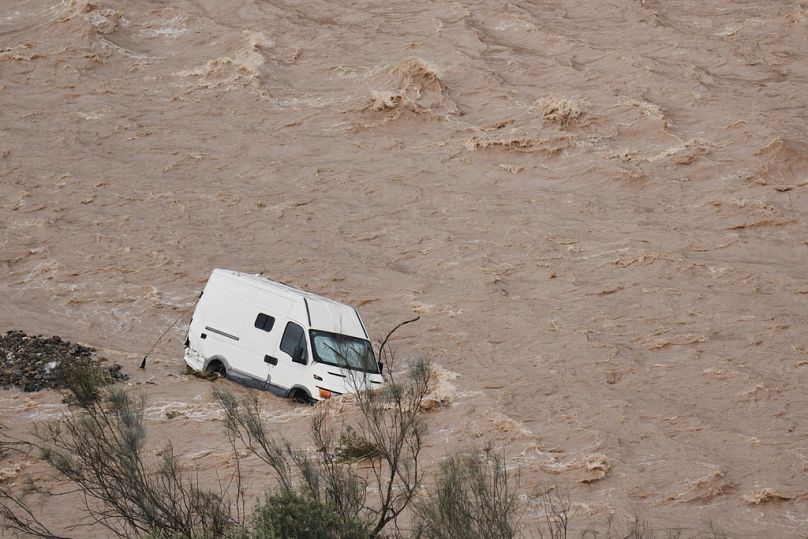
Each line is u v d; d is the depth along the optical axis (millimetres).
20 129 73125
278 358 37125
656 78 79938
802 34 89875
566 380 40562
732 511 28625
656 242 58000
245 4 95438
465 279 53688
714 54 86062
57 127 73812
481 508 19250
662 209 62938
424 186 66500
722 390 40562
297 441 30828
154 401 34656
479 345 45219
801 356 44500
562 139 70500
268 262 55031
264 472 28281
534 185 67000
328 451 29453
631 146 70875
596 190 65812
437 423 33656
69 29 88500
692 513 28312
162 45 89000
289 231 59469
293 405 35531
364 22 93125
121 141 72250
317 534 18453
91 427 22516
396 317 48844
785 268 55125
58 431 24469
